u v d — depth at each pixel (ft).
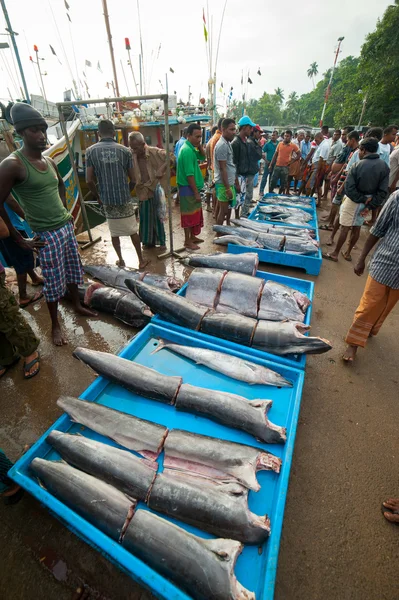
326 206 29.91
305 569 5.61
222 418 7.41
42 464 6.32
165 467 6.57
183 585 4.75
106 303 12.39
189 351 9.46
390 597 5.33
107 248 18.93
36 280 14.82
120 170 13.51
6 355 9.89
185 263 15.87
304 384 9.59
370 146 14.29
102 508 5.62
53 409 8.70
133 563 4.72
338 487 6.88
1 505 6.51
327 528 6.18
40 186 9.23
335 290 14.93
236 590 4.50
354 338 9.98
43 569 5.59
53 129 28.50
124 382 8.35
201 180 17.28
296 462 7.36
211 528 5.47
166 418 7.77
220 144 16.93
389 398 9.20
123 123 26.94
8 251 12.10
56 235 9.97
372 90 90.53
